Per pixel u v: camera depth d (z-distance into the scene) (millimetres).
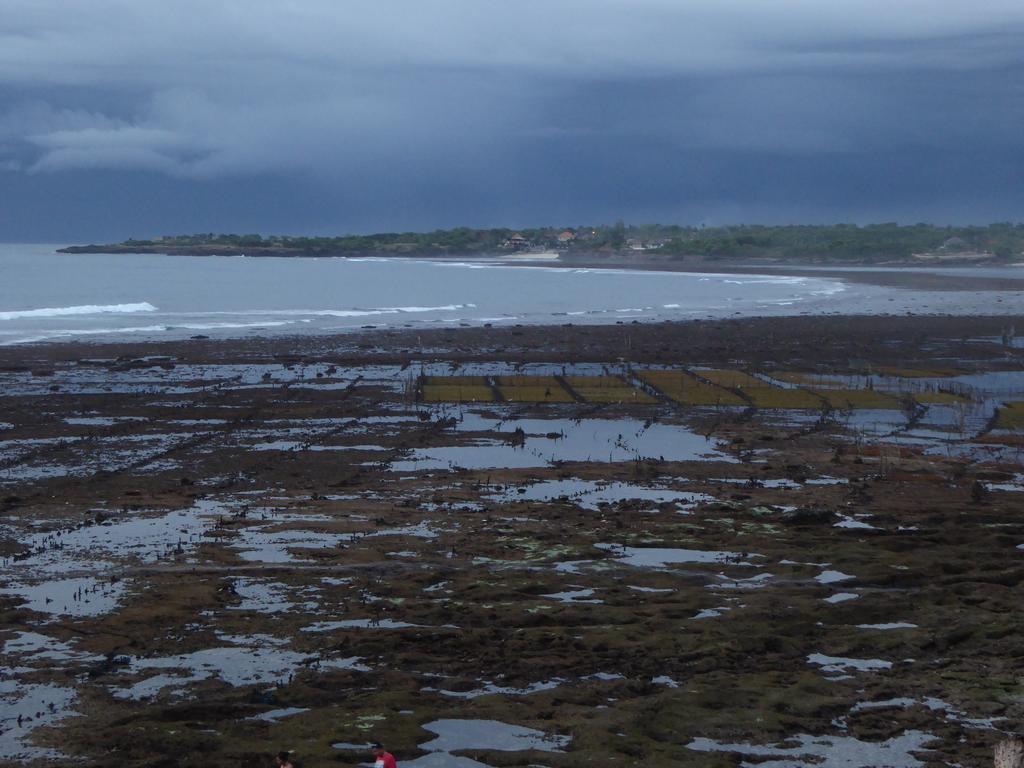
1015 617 37812
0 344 117250
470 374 99750
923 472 61656
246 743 27859
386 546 45438
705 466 63125
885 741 28891
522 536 47031
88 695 30828
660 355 114375
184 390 88500
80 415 76812
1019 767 26766
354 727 28797
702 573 42375
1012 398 89250
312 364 105062
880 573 42188
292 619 37031
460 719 29625
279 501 53281
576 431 74125
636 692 31625
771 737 28953
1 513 50156
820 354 116000
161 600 38562
